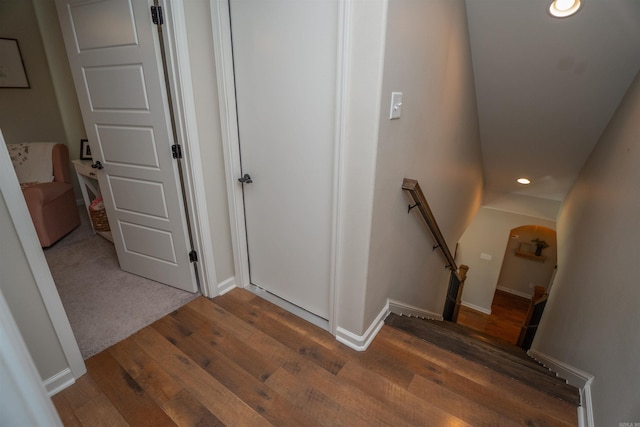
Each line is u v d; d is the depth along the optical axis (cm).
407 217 210
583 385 163
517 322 547
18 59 337
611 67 217
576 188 346
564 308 243
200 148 194
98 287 241
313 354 181
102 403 150
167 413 146
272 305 221
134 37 178
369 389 160
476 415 148
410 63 152
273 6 158
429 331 204
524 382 166
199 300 226
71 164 392
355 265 168
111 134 214
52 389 154
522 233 584
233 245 229
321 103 158
